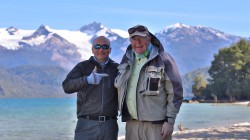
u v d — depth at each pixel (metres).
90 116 5.82
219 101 96.25
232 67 97.75
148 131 5.50
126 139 5.70
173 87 5.40
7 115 53.31
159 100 5.45
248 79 94.62
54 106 96.00
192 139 16.12
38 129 30.22
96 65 5.89
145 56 5.50
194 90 110.25
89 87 5.77
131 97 5.51
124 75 5.59
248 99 95.50
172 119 5.42
